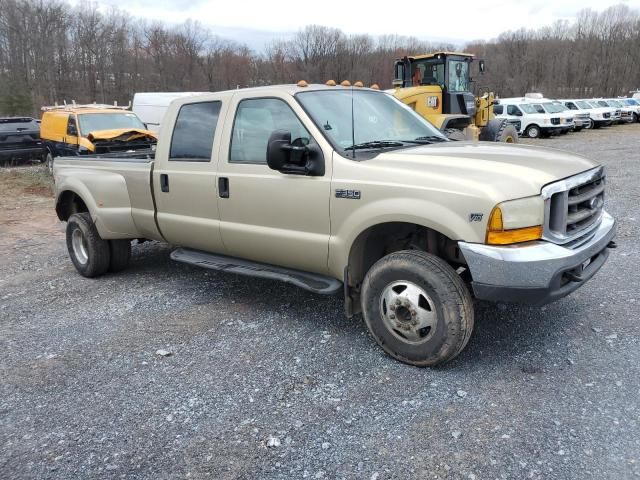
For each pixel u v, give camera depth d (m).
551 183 3.61
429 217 3.65
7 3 49.19
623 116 33.44
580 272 3.78
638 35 64.44
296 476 2.86
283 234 4.50
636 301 4.89
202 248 5.35
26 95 39.59
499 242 3.47
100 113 15.22
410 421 3.27
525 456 2.91
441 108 14.84
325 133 4.29
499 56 68.06
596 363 3.84
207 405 3.54
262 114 4.68
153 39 59.97
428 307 3.77
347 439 3.13
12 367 4.18
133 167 5.72
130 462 3.02
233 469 2.93
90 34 55.09
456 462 2.89
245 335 4.60
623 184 11.28
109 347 4.47
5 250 8.02
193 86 60.19
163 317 5.09
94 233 6.27
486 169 3.70
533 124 26.67
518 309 4.84
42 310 5.43
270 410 3.46
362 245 4.19
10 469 3.00
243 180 4.70
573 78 64.56
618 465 2.81
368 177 3.95
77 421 3.43
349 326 4.70
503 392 3.54
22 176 15.82
